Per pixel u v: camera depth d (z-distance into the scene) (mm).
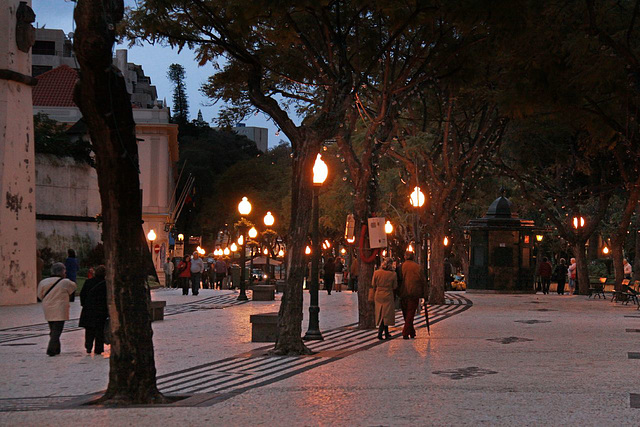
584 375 11992
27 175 33531
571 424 8180
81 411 9227
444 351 15453
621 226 33188
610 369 12695
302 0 15586
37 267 35625
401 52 22281
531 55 19844
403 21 17016
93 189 47781
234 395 10344
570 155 37781
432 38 19922
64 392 11180
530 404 9406
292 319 15242
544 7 18594
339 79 16359
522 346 16281
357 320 23906
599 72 19203
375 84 25766
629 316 25172
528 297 38281
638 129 24328
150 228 70875
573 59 19266
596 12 19125
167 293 42000
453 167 30797
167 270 56188
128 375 9977
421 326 21391
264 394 10383
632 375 11984
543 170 40500
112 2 9773
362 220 21312
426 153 30469
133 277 10062
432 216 31656
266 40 19578
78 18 9422
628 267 42594
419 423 8266
